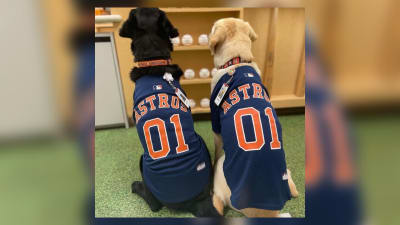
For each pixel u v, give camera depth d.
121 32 1.06
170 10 1.44
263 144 0.82
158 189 0.93
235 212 1.02
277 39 1.75
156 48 1.00
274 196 0.83
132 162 1.39
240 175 0.83
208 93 1.89
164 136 0.87
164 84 0.95
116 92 1.61
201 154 0.95
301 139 1.57
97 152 1.47
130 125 1.72
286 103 1.83
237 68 1.04
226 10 1.49
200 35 1.62
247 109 0.88
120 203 1.12
